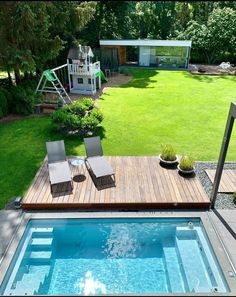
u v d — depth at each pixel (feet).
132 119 42.14
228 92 56.80
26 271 17.99
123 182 25.40
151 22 98.68
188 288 16.98
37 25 46.83
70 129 37.99
